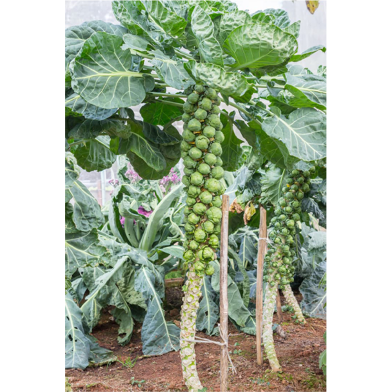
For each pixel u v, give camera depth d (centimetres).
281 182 344
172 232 510
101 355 370
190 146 229
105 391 296
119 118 289
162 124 340
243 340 399
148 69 251
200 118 218
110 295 420
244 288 451
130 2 230
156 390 293
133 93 224
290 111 265
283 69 247
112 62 224
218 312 436
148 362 362
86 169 364
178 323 453
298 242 405
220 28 227
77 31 242
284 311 488
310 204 334
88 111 260
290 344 375
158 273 454
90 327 403
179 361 357
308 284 461
